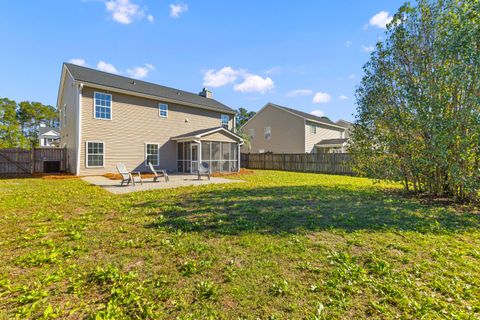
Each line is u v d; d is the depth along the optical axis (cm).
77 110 1205
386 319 178
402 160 682
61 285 224
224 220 429
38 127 4253
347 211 487
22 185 888
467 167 557
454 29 552
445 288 214
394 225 395
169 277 238
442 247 307
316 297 205
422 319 177
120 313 183
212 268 255
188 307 192
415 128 618
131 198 639
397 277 234
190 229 379
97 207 534
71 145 1336
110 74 1559
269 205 546
